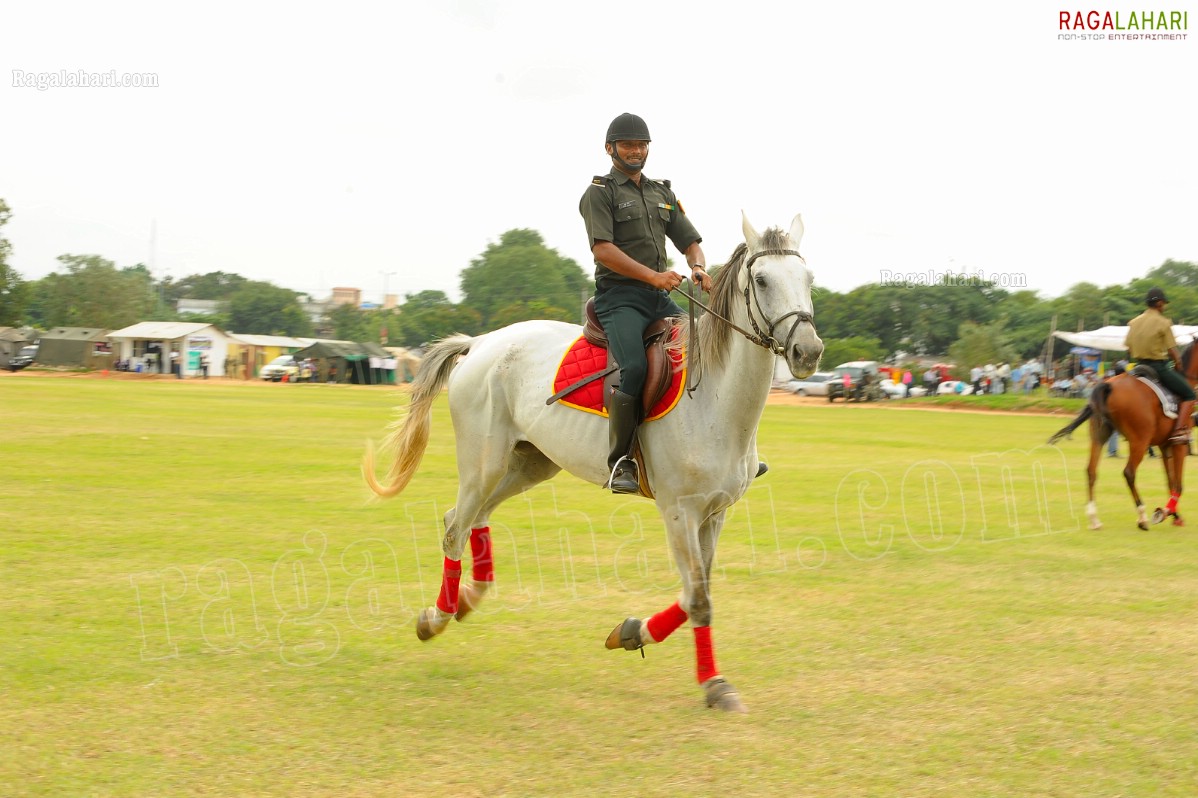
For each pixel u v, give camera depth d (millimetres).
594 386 5664
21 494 11367
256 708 5035
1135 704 5145
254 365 64688
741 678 5590
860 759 4430
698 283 5504
